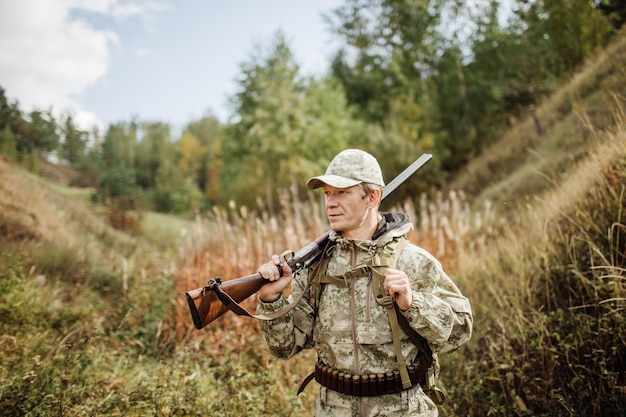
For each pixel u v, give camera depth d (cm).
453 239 616
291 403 336
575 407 284
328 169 198
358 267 186
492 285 432
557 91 1259
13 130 2145
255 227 667
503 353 337
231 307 185
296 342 200
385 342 180
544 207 490
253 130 1630
